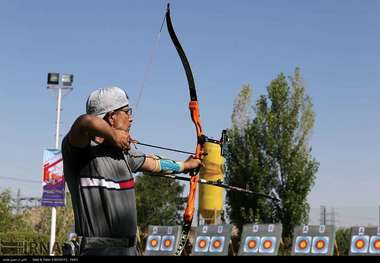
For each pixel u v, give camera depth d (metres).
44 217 66.31
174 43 8.23
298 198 49.06
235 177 50.62
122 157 5.66
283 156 50.00
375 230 29.30
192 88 7.98
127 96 5.90
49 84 38.41
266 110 51.31
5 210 61.72
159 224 76.44
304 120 50.50
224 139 7.54
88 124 5.27
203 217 36.59
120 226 5.51
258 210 49.00
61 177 36.69
